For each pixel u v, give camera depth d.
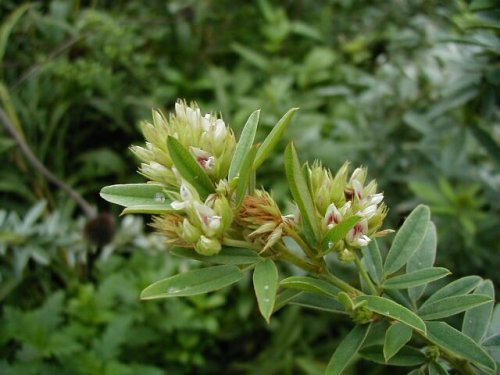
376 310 0.18
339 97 0.69
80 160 0.63
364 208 0.19
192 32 0.74
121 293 0.50
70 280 0.53
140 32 0.71
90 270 0.57
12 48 0.62
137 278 0.51
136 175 0.64
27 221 0.45
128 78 0.66
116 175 0.65
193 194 0.18
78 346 0.44
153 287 0.18
